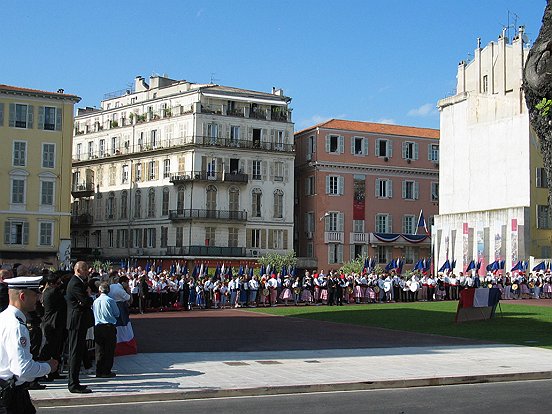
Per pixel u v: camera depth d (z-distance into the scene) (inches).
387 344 894.4
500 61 2618.1
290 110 3284.9
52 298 577.9
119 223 3358.8
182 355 761.6
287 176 3233.3
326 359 732.7
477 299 1240.2
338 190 3297.2
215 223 3058.6
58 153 2669.8
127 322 763.4
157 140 3233.3
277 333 1053.2
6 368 297.0
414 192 3457.2
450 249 2746.1
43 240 2640.3
